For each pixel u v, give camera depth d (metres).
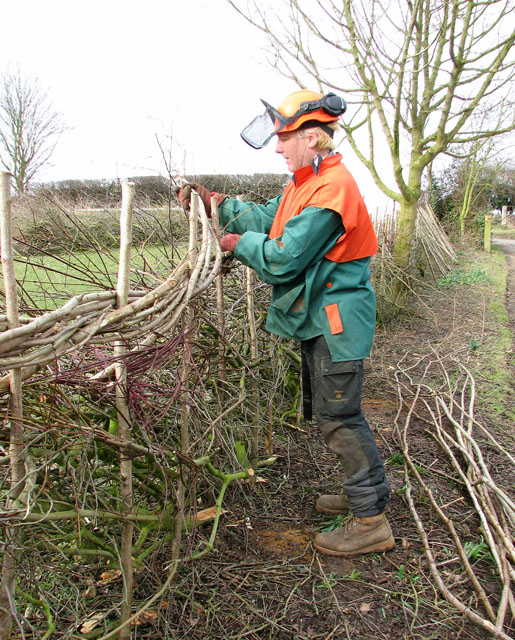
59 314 1.42
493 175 17.91
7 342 1.33
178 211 3.34
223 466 2.77
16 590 1.66
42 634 1.74
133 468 2.08
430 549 2.47
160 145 2.57
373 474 2.39
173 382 2.08
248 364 2.95
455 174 17.44
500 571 2.26
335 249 2.26
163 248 2.93
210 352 2.49
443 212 17.70
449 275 11.41
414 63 7.34
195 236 2.06
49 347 1.41
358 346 2.30
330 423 2.39
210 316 2.41
